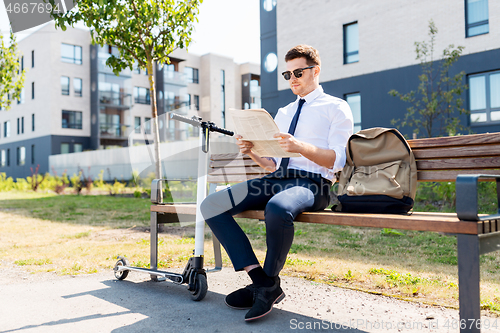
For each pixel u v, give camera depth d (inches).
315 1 553.6
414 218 63.8
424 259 135.0
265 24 611.5
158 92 1054.4
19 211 333.1
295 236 187.8
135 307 89.0
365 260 133.7
